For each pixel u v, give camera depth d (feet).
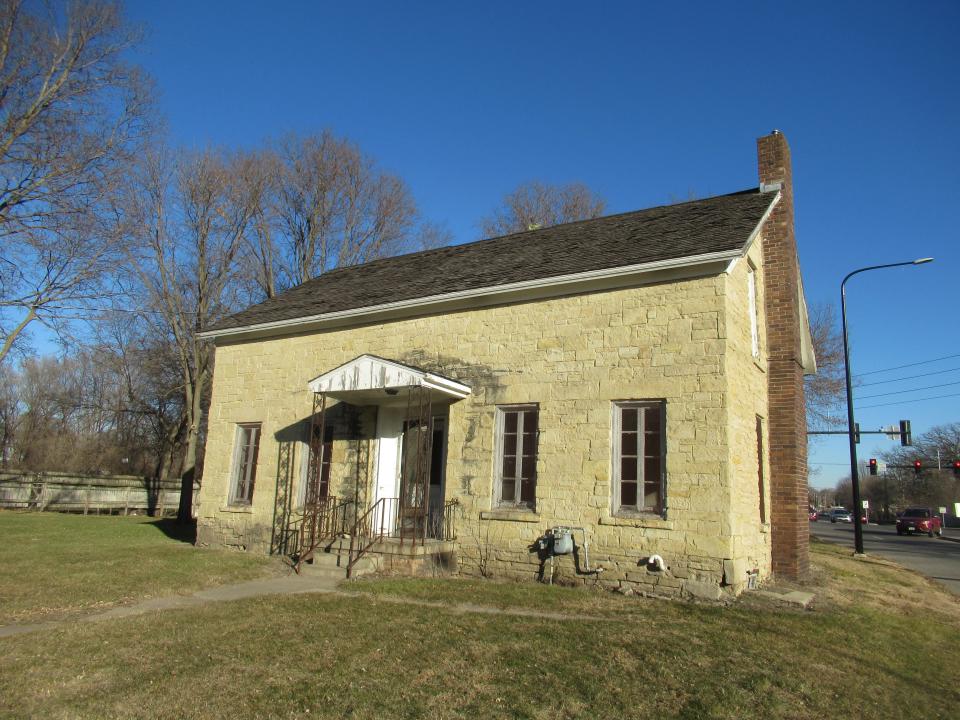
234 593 32.58
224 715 17.16
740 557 33.19
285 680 19.51
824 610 31.30
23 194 64.59
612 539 34.53
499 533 38.22
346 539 42.09
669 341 35.14
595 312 37.88
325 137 109.91
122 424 135.85
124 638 23.44
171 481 104.94
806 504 44.45
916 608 36.42
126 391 134.62
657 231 42.09
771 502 41.55
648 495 34.71
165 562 40.19
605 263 37.83
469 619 26.73
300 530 46.37
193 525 75.31
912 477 276.21
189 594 32.22
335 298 52.95
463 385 40.91
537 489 37.50
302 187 108.06
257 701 18.01
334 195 109.70
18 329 67.41
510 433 40.04
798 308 49.65
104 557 41.45
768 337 43.47
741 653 23.02
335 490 46.34
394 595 31.68
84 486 93.61
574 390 37.60
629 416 36.22
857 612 31.81
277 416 50.90
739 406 35.42
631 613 28.58
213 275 88.99
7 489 88.12
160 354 97.30
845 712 19.12
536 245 48.96
